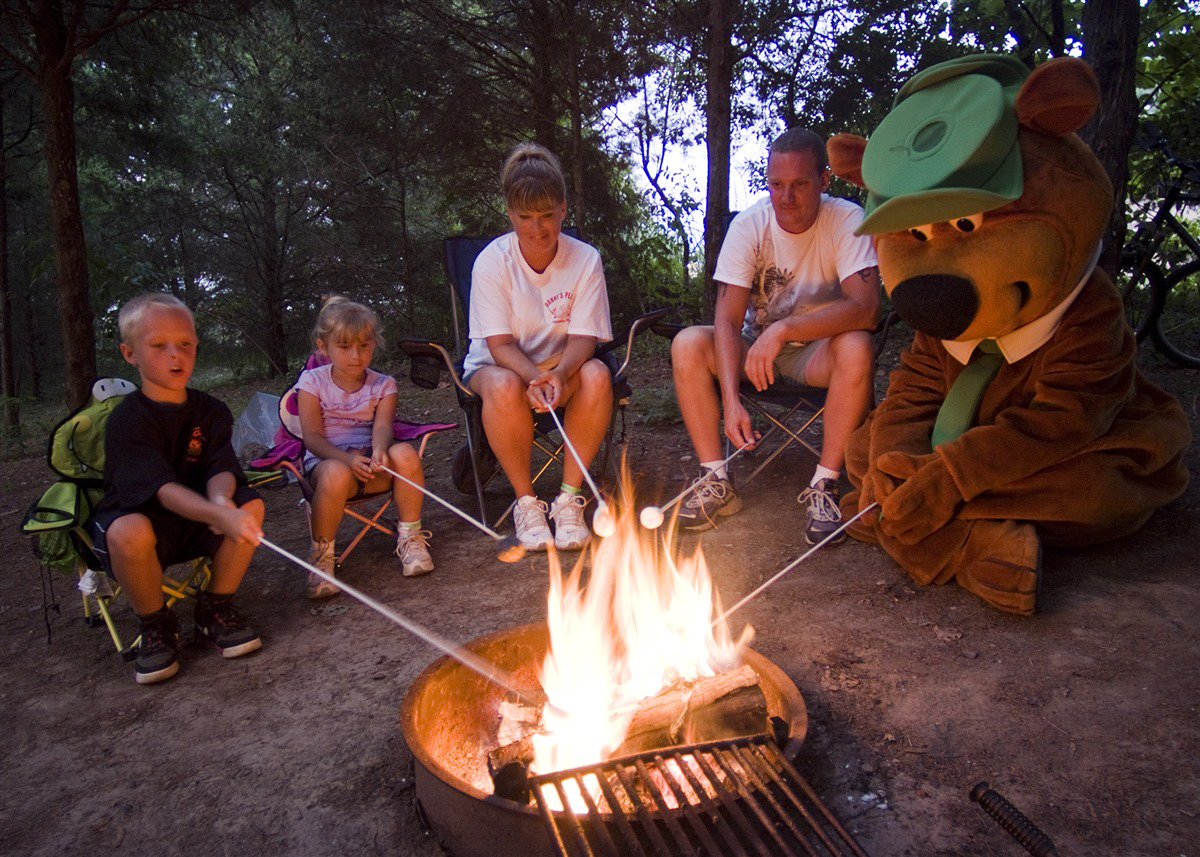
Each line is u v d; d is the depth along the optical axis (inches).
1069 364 101.0
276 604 118.8
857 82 327.0
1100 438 103.3
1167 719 79.3
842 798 72.1
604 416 130.3
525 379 129.7
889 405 118.5
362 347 129.3
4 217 335.3
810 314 123.3
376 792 76.6
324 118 429.7
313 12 354.3
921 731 80.5
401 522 127.1
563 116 380.8
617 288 390.9
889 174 92.4
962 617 100.6
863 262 126.8
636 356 318.7
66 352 248.1
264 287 526.6
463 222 419.2
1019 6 238.4
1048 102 87.5
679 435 191.9
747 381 137.0
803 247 131.4
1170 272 209.6
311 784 78.4
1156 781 71.8
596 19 329.7
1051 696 84.2
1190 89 271.9
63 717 92.6
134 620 116.5
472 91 360.8
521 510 131.3
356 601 118.1
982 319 94.0
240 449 207.2
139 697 95.8
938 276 91.8
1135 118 172.7
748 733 73.0
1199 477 134.3
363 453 130.2
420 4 344.5
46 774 82.5
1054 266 92.5
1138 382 114.1
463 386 136.6
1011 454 100.3
